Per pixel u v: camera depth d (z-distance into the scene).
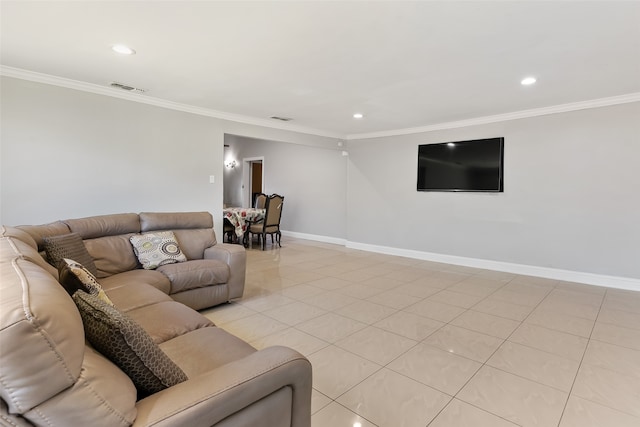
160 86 3.70
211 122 4.82
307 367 1.21
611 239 4.09
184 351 1.55
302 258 5.72
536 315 3.17
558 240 4.45
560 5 2.00
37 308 0.75
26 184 3.43
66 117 3.63
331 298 3.61
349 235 6.77
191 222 3.63
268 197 6.64
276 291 3.84
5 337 0.68
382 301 3.53
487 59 2.83
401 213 5.98
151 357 1.05
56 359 0.74
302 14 2.14
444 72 3.13
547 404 1.88
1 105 3.27
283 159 8.36
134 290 2.32
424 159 5.65
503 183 4.84
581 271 4.30
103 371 0.87
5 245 1.50
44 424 0.74
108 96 3.90
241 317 3.05
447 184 5.38
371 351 2.46
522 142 4.66
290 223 8.30
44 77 3.43
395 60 2.87
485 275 4.66
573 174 4.30
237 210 6.83
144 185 4.24
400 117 5.00
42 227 2.55
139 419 0.87
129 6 2.08
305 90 3.74
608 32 2.34
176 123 4.48
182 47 2.66
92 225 2.98
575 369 2.24
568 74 3.16
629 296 3.74
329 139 6.39
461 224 5.29
